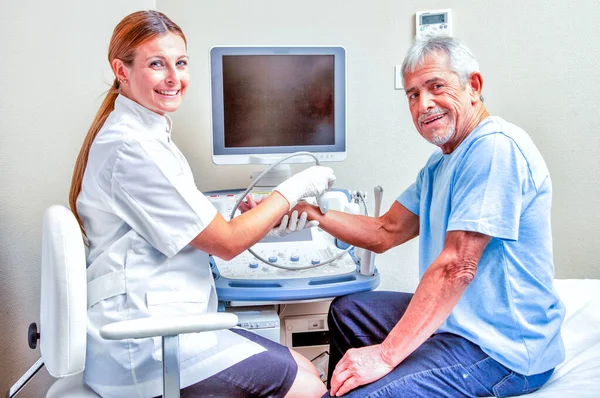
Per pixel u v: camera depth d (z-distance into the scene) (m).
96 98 1.96
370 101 2.16
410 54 1.37
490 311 1.30
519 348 1.28
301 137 1.88
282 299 1.45
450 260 1.23
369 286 1.51
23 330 1.74
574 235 2.20
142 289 1.25
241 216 1.34
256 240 1.35
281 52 1.84
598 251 2.21
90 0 1.91
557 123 2.15
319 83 1.87
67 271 1.09
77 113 1.89
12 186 1.65
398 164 2.20
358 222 1.61
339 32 2.12
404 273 2.26
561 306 1.38
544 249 1.32
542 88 2.13
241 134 1.86
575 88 2.13
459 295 1.23
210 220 1.25
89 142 1.36
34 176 1.73
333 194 1.79
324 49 1.85
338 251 1.67
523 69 2.13
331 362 1.63
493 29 2.12
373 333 1.55
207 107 2.12
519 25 2.11
